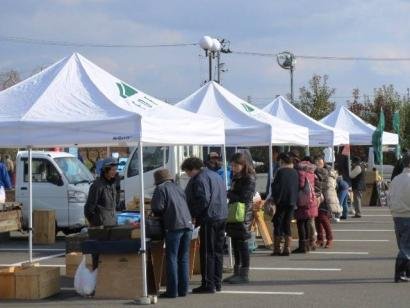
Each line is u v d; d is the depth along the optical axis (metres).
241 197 11.41
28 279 10.34
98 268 10.40
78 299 10.32
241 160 11.53
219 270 10.73
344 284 11.25
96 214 11.21
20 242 17.75
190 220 10.32
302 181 14.62
